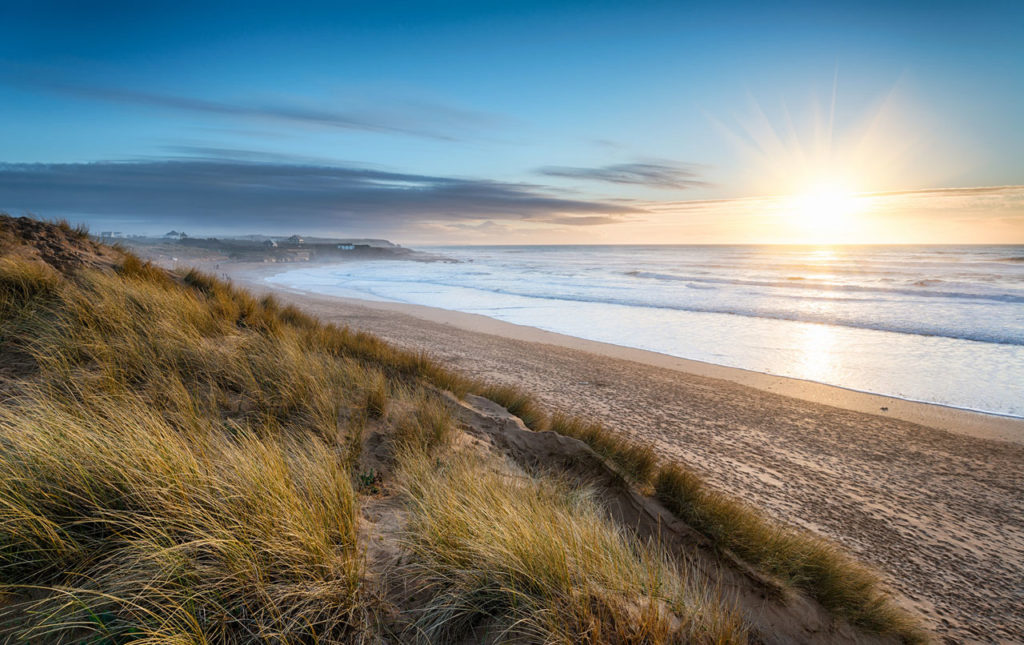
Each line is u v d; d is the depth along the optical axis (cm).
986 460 811
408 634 220
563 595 239
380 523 307
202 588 207
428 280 4812
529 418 704
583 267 6469
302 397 481
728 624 271
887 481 727
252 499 257
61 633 188
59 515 233
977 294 2664
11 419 285
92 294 591
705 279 4119
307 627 209
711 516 448
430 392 672
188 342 535
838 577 388
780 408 1060
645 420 949
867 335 1842
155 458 262
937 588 479
